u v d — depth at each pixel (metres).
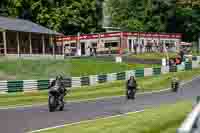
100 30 125.19
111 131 16.52
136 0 147.00
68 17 112.81
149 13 141.75
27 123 21.78
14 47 76.31
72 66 66.75
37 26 84.88
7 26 73.25
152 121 18.38
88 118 23.61
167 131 16.83
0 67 56.72
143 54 91.62
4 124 21.58
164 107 23.97
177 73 68.81
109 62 74.69
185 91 48.34
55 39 88.56
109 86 53.12
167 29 142.50
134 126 17.38
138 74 62.72
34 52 82.06
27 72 56.34
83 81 51.91
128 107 30.23
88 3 117.00
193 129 5.23
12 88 44.53
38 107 31.80
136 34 95.06
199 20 140.25
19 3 107.81
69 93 44.50
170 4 139.75
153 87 54.00
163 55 91.19
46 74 57.31
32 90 46.38
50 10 110.56
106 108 29.69
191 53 109.31
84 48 97.38
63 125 20.45
